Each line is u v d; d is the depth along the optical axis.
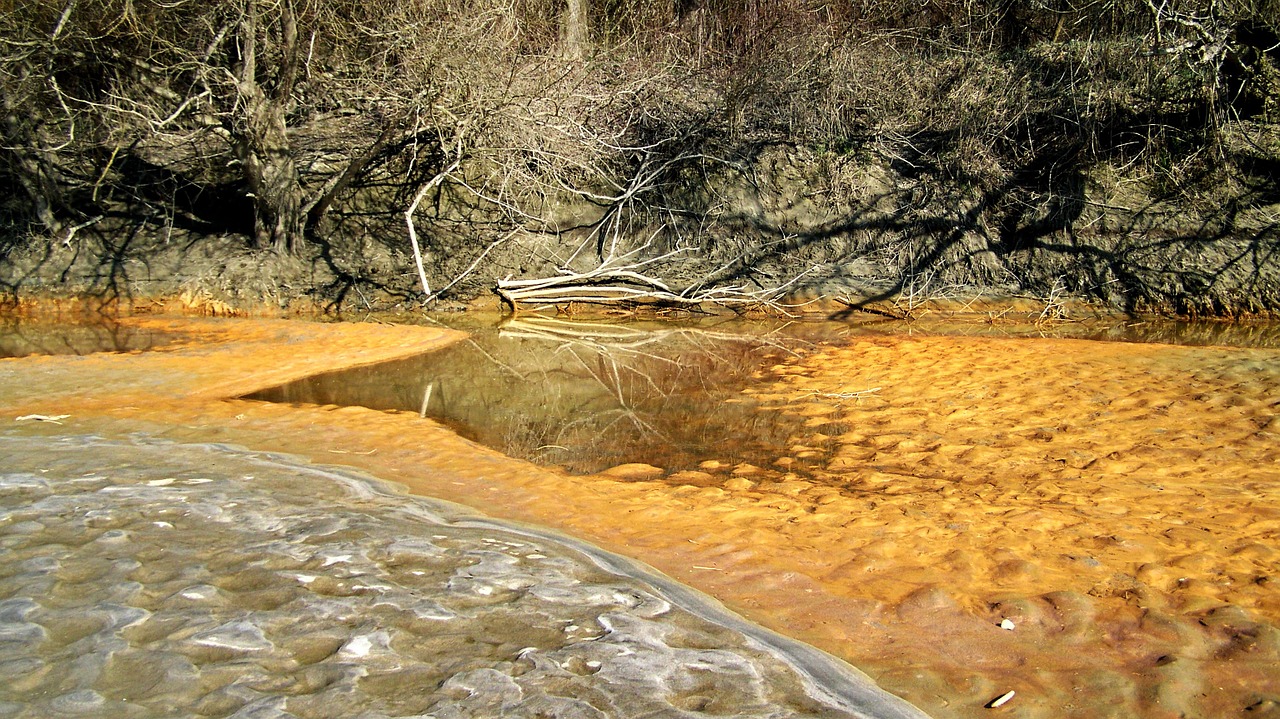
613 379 9.30
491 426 7.56
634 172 14.91
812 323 12.52
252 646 3.41
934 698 3.36
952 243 13.85
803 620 3.95
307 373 9.31
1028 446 6.77
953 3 16.72
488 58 13.05
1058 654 3.70
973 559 4.59
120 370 8.92
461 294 13.39
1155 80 14.39
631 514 5.33
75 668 3.22
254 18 12.27
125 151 14.13
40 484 5.20
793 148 14.95
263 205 13.24
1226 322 12.20
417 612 3.74
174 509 4.84
